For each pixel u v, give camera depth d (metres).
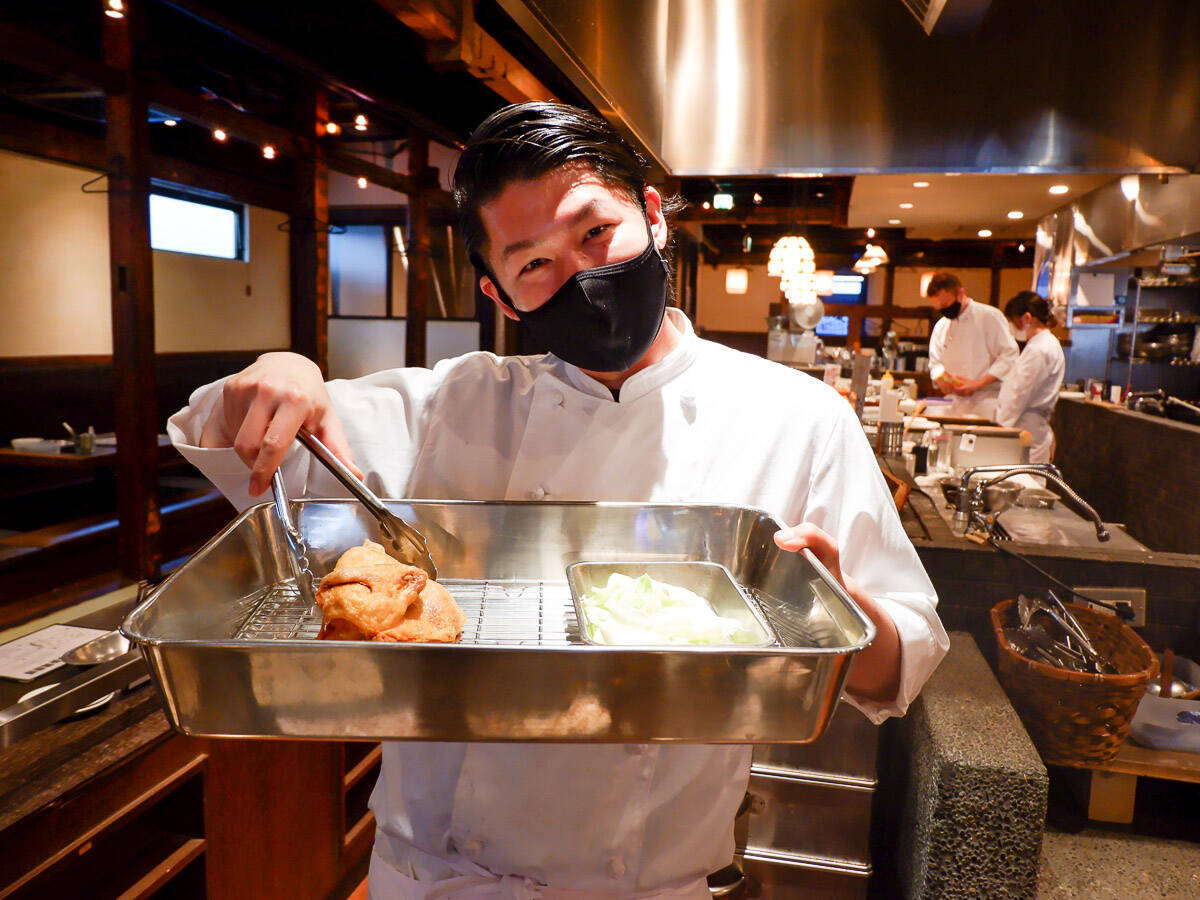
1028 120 2.24
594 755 1.05
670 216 1.21
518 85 1.36
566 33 1.13
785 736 0.70
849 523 1.09
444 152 9.45
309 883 2.33
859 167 2.49
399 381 1.31
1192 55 1.99
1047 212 9.20
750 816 2.29
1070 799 2.28
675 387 1.17
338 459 1.00
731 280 14.41
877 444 4.61
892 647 0.94
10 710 1.63
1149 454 6.19
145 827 1.88
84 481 6.33
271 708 0.68
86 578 5.10
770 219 10.63
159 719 1.76
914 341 15.85
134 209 4.80
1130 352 8.13
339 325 9.30
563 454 1.17
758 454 1.13
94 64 4.48
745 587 1.05
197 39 5.79
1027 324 6.55
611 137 0.98
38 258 6.10
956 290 6.94
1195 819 2.20
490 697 0.68
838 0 2.02
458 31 1.10
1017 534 3.03
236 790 2.00
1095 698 2.01
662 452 1.15
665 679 0.68
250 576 0.99
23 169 5.94
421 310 8.90
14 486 5.80
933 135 2.31
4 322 5.86
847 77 2.18
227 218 7.77
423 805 1.14
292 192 7.52
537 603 1.02
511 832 1.07
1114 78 2.09
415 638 0.85
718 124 2.34
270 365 1.02
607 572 1.03
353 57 3.61
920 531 2.75
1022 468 2.75
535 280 0.97
